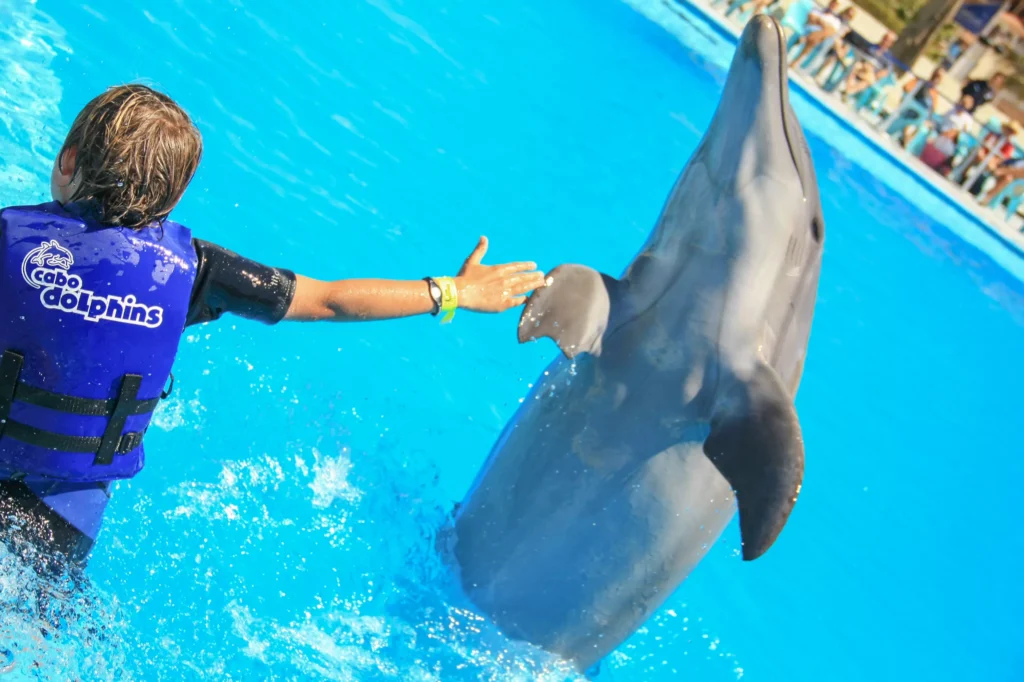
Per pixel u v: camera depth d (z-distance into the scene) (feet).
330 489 13.53
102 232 8.14
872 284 26.71
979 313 28.07
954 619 18.11
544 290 10.55
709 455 10.96
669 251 11.28
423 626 12.41
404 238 18.98
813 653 16.10
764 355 11.34
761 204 10.86
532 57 27.30
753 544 10.50
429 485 14.67
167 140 8.11
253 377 14.66
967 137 33.47
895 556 18.93
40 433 8.28
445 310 9.89
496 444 12.89
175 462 12.63
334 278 17.21
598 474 11.75
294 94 20.86
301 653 11.32
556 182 23.06
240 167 18.26
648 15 31.83
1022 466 22.52
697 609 15.87
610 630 12.82
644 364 11.34
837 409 21.81
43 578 8.70
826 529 18.94
